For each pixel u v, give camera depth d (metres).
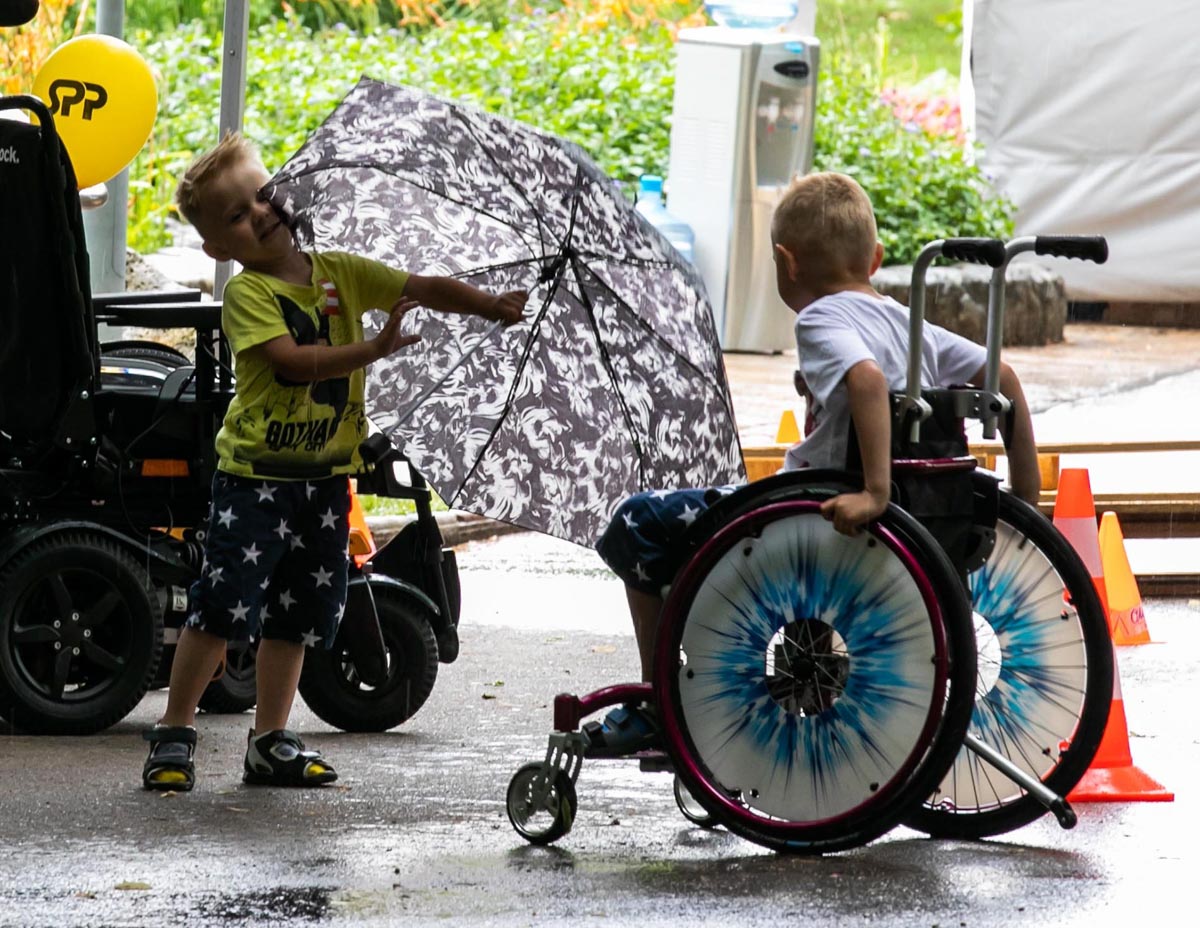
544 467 14.57
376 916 10.87
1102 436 36.12
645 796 14.41
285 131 45.09
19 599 16.02
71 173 15.95
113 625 16.59
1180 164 49.97
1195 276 50.38
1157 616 24.27
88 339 16.30
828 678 12.12
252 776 14.41
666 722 12.36
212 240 13.71
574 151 14.41
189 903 11.08
